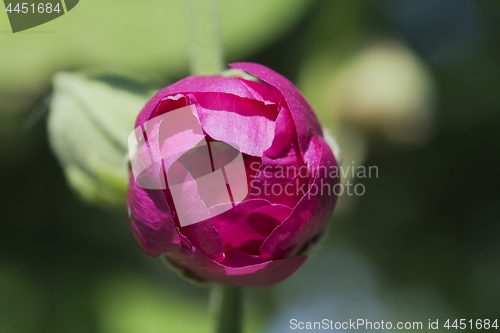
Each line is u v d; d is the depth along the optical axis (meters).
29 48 0.24
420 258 0.33
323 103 0.27
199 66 0.21
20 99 0.25
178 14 0.25
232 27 0.25
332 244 0.33
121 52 0.25
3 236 0.27
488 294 0.33
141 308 0.26
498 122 0.31
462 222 0.33
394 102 0.26
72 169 0.22
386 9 0.29
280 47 0.28
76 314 0.26
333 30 0.27
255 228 0.19
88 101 0.22
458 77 0.31
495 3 0.31
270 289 0.26
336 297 0.33
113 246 0.28
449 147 0.32
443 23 0.32
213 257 0.19
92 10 0.25
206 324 0.26
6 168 0.27
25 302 0.26
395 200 0.32
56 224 0.27
